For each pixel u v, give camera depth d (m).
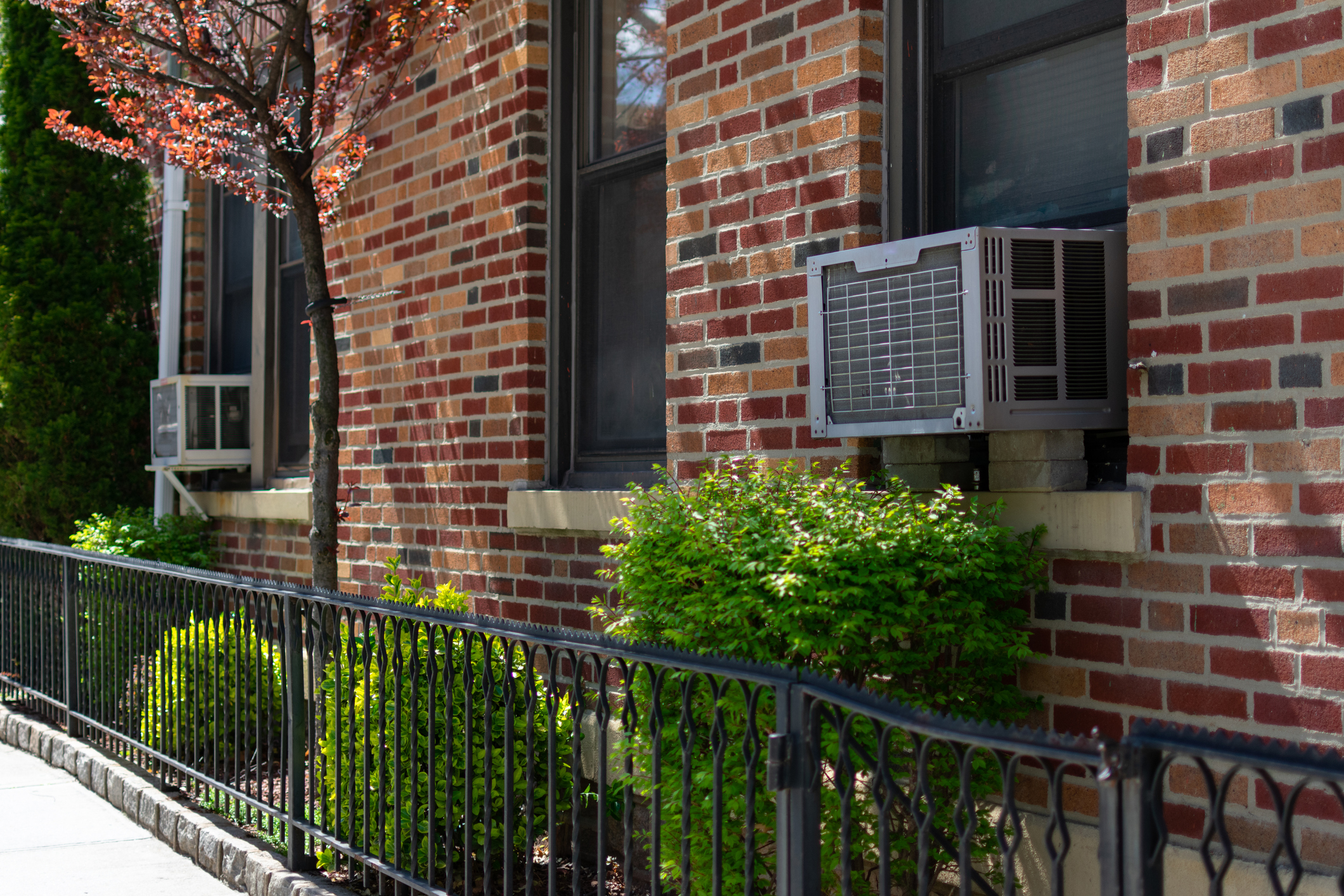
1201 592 3.54
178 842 5.95
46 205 10.47
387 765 4.91
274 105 7.12
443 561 6.79
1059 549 3.87
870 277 4.07
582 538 5.84
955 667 3.93
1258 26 3.43
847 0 4.59
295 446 9.08
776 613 3.66
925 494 4.23
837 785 2.87
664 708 3.94
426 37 6.95
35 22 10.50
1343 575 3.23
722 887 3.30
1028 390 3.79
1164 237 3.64
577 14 6.38
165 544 9.20
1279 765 2.04
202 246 10.45
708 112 5.16
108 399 10.42
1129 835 2.22
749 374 4.93
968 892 2.49
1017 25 4.46
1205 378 3.54
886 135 4.60
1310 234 3.31
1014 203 4.48
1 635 9.20
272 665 5.48
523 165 6.27
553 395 6.36
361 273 7.50
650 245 6.00
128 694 6.96
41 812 6.66
